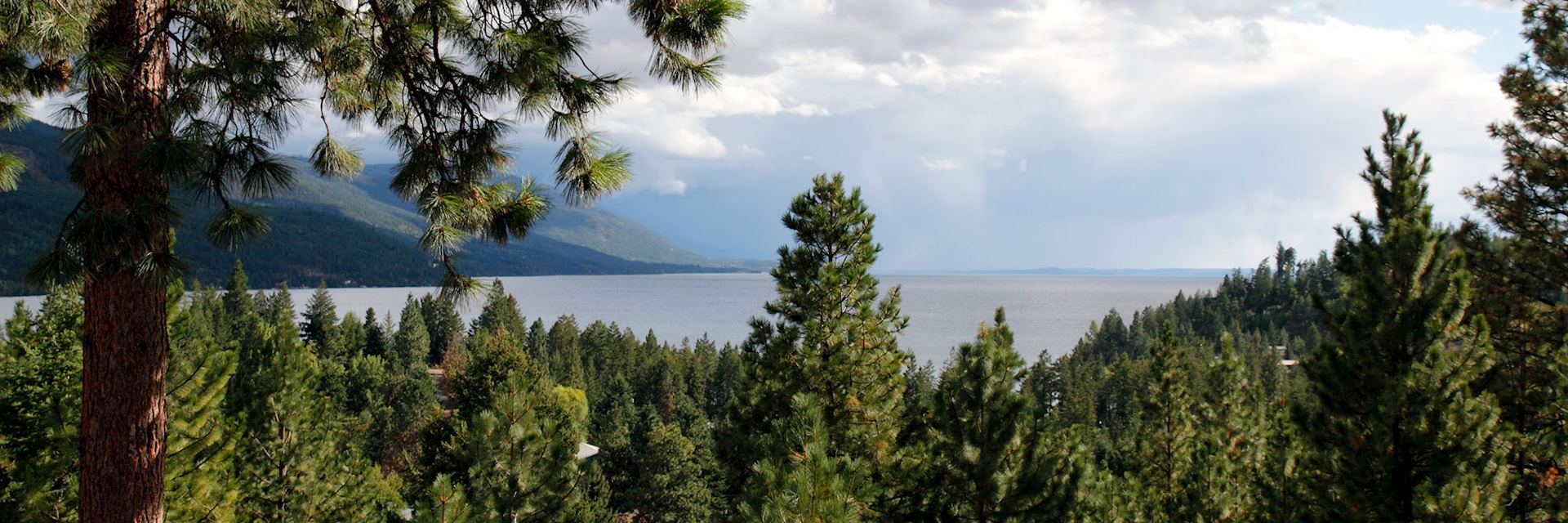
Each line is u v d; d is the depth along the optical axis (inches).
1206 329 6122.1
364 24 271.6
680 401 3169.3
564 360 3784.5
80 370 682.2
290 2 261.1
